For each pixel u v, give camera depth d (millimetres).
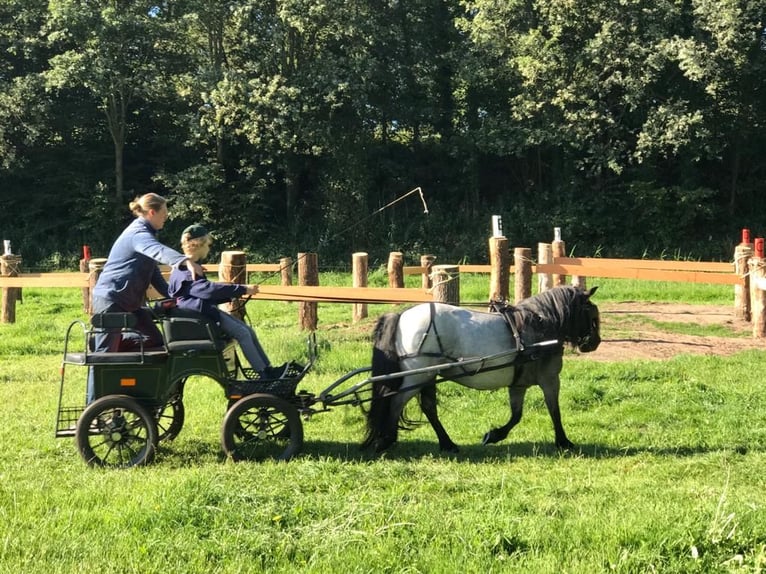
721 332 13516
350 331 13039
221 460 6465
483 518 4730
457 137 31016
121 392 6207
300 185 34219
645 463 6531
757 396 8766
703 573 4082
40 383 9719
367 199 31625
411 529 4625
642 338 12828
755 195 31016
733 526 4457
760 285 11438
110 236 30781
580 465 6445
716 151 27641
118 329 6105
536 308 7000
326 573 4039
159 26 27391
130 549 4328
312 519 4793
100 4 27141
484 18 28844
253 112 26641
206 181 29484
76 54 27031
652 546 4336
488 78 28875
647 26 26156
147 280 6512
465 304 7461
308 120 28438
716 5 24281
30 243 30547
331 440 7230
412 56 30172
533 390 8984
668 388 9227
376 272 26375
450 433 7656
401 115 31297
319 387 9203
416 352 6598
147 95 29234
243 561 4191
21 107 28000
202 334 6266
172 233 30750
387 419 6633
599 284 20656
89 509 5051
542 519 4785
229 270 10320
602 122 27375
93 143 32500
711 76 25500
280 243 30703
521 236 29938
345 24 27484
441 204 32531
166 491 5117
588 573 4051
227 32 30578
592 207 29719
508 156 33531
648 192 28031
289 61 28922
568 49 27734
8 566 4090
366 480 5699
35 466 6191
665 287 19938
